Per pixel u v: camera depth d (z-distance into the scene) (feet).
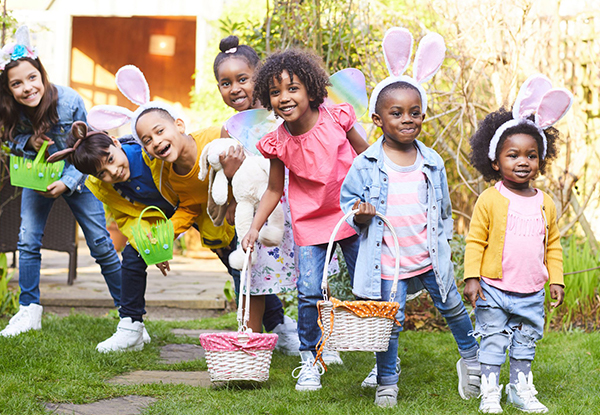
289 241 10.82
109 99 36.50
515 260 8.71
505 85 15.34
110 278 13.37
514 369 8.83
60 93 12.53
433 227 8.82
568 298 14.43
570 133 16.60
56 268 23.86
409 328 14.42
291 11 15.60
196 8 31.01
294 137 9.66
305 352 9.82
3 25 14.89
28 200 12.78
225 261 11.98
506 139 8.91
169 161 10.61
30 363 10.05
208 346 9.07
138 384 9.42
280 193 10.09
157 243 11.07
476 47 15.64
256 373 9.07
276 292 10.70
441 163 9.07
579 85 18.81
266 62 9.35
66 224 19.70
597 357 11.27
